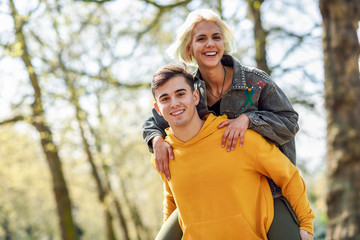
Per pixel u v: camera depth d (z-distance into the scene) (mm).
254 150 2361
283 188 2451
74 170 19844
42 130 10789
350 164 5004
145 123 2896
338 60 5258
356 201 4887
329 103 5289
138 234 20984
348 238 4793
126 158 16469
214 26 2543
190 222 2422
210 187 2350
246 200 2355
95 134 12164
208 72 2609
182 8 8570
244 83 2588
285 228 2430
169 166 2484
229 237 2346
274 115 2523
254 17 8102
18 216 31203
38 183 20156
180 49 2680
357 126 5078
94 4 8680
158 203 28953
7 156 16375
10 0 8664
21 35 8891
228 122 2420
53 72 9562
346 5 5262
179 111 2357
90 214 32969
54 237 38312
